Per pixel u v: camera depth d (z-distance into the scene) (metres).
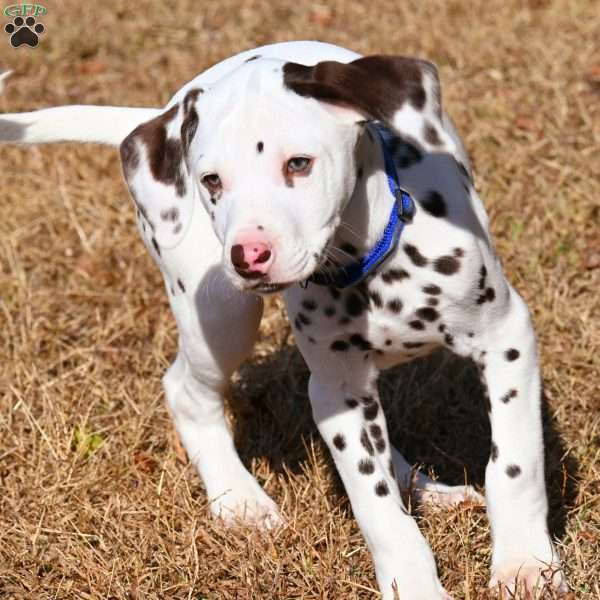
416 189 7.42
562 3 16.73
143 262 12.37
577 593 7.73
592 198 12.22
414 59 6.72
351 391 7.87
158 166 7.56
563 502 8.62
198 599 8.21
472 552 8.24
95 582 8.33
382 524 7.64
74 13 18.84
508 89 14.67
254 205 6.57
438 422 9.84
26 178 13.99
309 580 8.08
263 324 11.03
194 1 18.97
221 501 9.09
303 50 8.17
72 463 9.49
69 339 11.48
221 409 9.40
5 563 8.70
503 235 11.87
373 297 7.50
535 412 7.71
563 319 10.55
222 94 6.96
